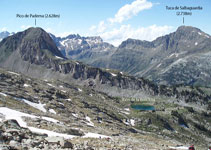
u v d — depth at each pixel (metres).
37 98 125.44
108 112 181.50
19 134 25.75
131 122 197.50
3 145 19.78
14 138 23.69
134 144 47.22
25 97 114.44
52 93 161.62
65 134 49.44
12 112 64.56
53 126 54.56
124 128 123.69
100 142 39.97
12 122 32.72
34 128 49.69
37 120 57.72
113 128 103.44
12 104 82.00
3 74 161.38
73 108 134.12
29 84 165.12
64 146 26.06
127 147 37.91
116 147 35.53
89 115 126.56
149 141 68.31
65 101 148.50
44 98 131.75
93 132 64.25
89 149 28.28
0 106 69.56
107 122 125.81
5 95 102.38
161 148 47.22
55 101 133.75
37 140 25.72
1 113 60.09
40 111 92.50
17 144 21.78
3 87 121.94
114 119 158.50
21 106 88.25
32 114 70.88
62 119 78.19
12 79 160.50
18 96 110.81
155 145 54.06
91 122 111.12
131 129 132.88
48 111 104.75
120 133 79.19
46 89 166.75
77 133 53.59
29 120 56.69
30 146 22.47
